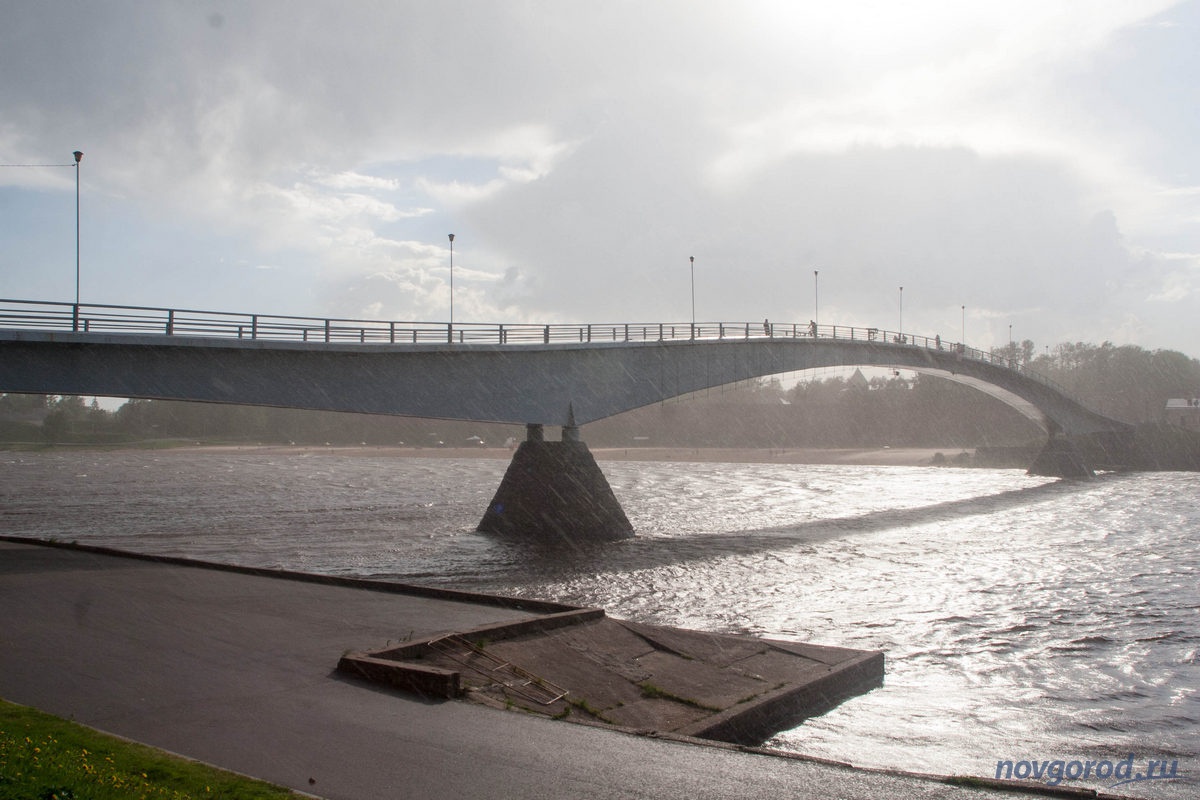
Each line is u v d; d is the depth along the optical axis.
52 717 12.27
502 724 13.23
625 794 10.44
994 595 38.31
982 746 19.64
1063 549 53.00
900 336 91.25
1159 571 44.84
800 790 10.79
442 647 17.41
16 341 35.25
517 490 57.38
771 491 99.50
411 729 12.73
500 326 53.47
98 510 72.00
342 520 65.75
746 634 30.52
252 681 15.02
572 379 57.88
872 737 19.47
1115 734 20.88
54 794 8.59
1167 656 28.47
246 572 27.80
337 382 46.09
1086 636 31.11
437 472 133.88
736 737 17.42
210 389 41.56
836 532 61.41
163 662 16.12
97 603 21.97
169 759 10.69
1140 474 124.88
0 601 22.14
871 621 33.03
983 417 184.88
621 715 16.52
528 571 43.56
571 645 19.44
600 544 54.22
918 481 116.06
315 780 10.48
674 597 37.06
